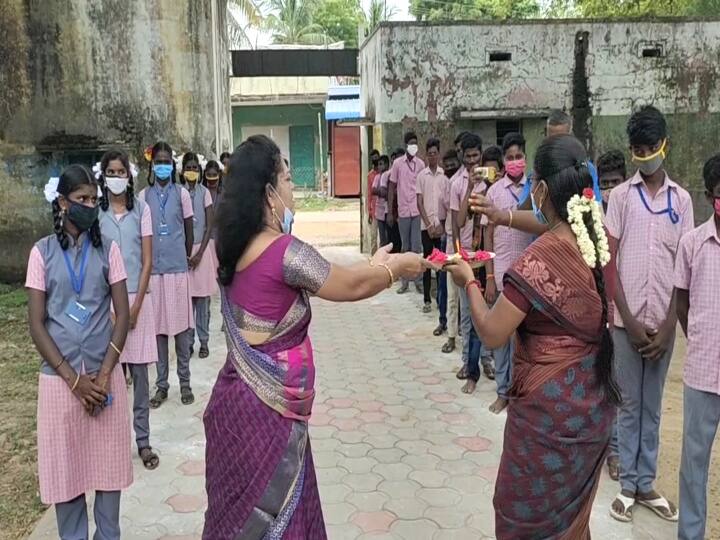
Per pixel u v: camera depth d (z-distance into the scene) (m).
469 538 3.67
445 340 7.61
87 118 10.46
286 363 2.53
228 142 14.12
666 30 12.08
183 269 5.67
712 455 4.67
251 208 2.51
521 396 2.62
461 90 11.80
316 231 17.91
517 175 5.16
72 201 3.18
